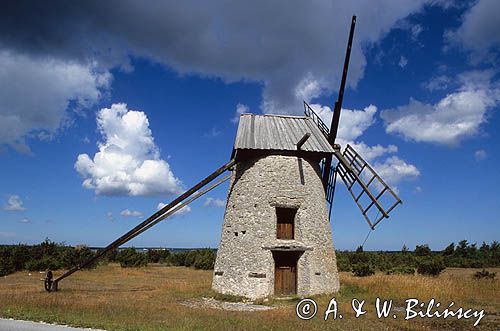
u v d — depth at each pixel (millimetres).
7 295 17719
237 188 22297
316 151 22219
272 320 13625
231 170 23531
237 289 20312
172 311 14859
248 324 12711
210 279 29734
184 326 12031
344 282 23344
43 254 38344
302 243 20812
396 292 19859
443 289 20406
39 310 13836
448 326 13727
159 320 12914
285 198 21359
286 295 20281
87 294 19844
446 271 39844
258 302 18906
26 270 35156
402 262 45719
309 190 21922
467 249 53938
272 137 22703
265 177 21547
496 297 19469
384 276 26062
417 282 21891
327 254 21594
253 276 20125
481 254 52031
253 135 22609
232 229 21734
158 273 36312
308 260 20609
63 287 23578
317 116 25453
